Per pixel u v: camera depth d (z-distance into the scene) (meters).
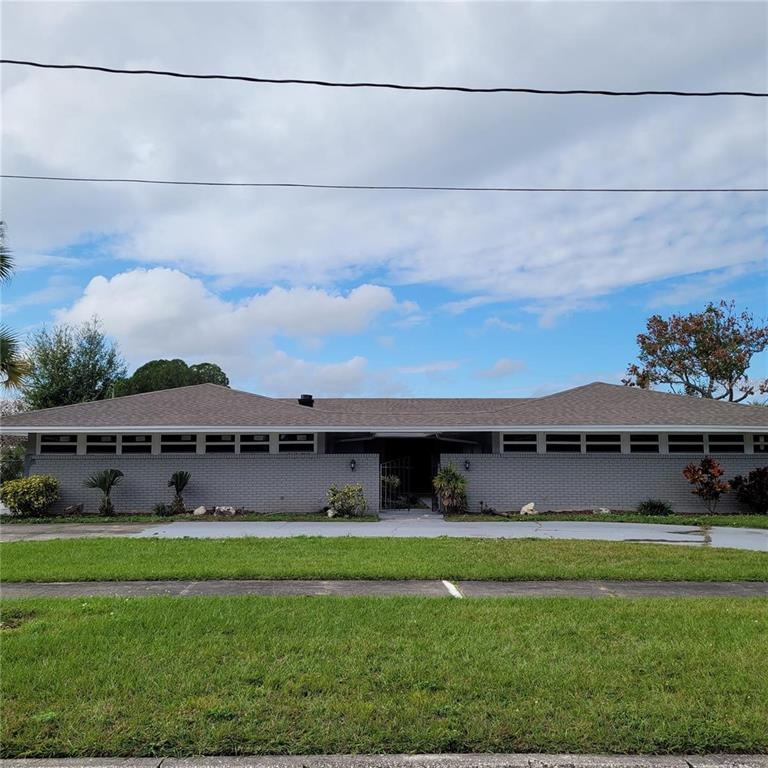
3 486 20.05
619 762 4.61
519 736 4.83
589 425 21.25
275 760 4.62
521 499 21.47
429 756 4.66
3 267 16.75
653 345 40.88
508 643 6.81
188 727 4.95
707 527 18.05
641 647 6.65
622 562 11.74
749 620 7.72
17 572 10.70
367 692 5.55
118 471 20.89
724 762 4.63
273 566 11.12
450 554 12.55
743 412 22.66
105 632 7.18
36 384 34.59
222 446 22.05
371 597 8.90
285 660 6.28
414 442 28.59
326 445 24.20
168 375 37.88
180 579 10.35
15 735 4.84
